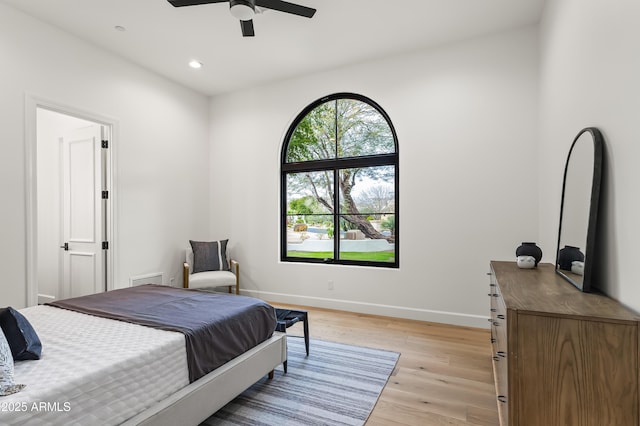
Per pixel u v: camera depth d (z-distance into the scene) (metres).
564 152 2.21
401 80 3.76
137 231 3.92
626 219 1.30
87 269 3.73
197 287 4.05
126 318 1.89
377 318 3.74
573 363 1.22
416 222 3.67
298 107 4.37
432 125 3.60
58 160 4.02
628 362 1.16
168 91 4.36
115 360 1.36
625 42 1.31
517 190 3.23
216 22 3.11
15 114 2.84
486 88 3.36
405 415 1.92
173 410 1.49
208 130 5.00
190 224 4.66
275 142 4.53
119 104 3.73
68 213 3.91
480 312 3.38
